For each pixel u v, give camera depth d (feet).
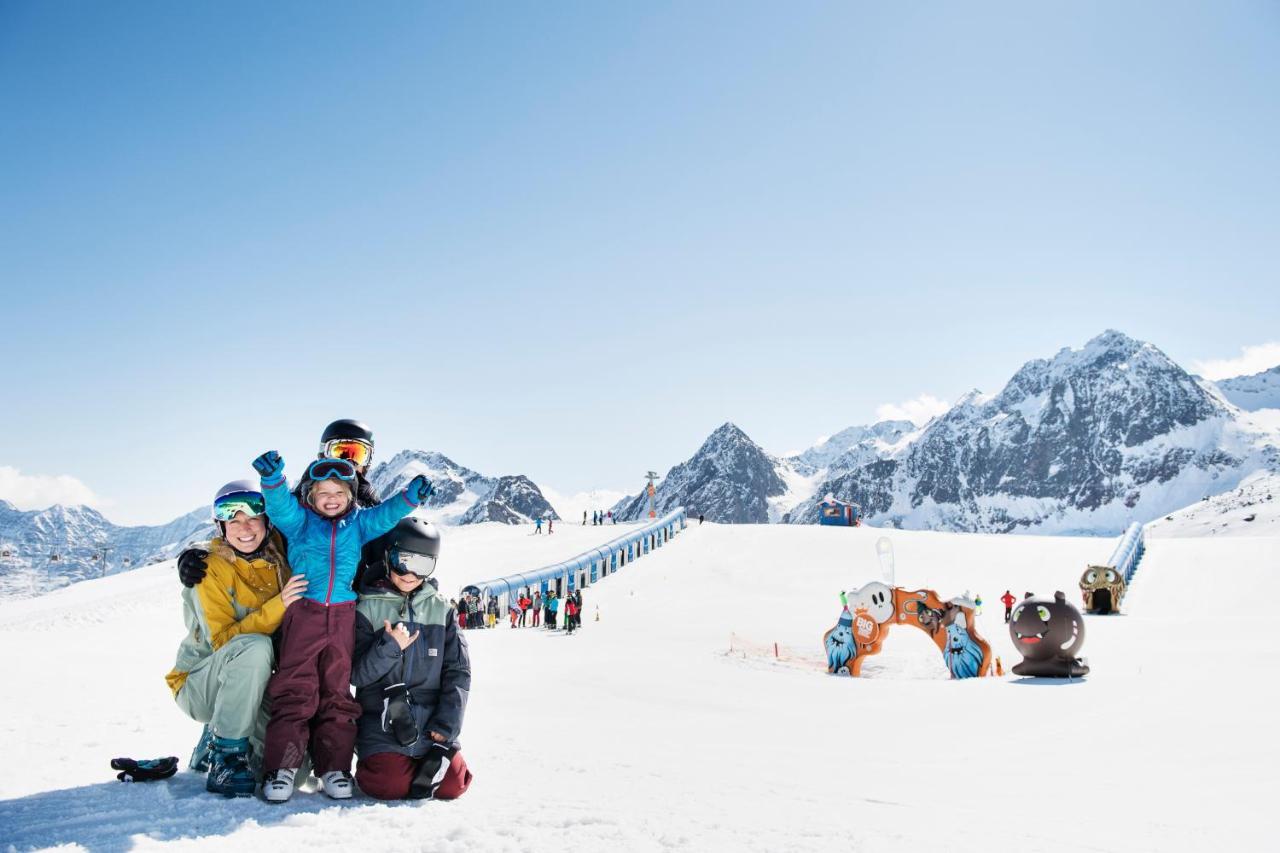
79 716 24.25
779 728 33.04
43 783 16.05
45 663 42.83
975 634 68.49
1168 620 99.14
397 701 15.57
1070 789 20.31
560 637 92.79
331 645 15.88
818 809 16.07
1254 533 552.41
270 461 15.75
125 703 27.35
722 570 176.35
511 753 21.84
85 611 111.55
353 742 15.96
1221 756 25.73
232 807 14.42
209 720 16.25
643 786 17.63
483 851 12.53
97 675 36.68
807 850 12.95
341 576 16.29
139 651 54.75
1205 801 18.92
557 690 45.19
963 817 16.26
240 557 16.58
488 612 130.11
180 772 17.13
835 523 314.35
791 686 52.16
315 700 15.65
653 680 52.37
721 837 13.52
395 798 15.76
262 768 15.38
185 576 15.96
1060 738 30.45
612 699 42.42
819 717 37.37
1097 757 25.98
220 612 16.26
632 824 14.16
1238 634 77.20
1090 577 125.49
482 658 65.36
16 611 138.92
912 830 14.64
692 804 15.96
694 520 249.55
